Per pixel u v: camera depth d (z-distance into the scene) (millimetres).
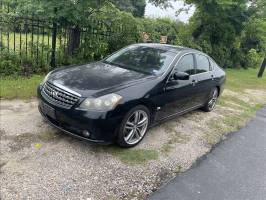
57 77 4129
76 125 3672
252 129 6078
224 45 16062
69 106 3672
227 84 11055
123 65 4863
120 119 3768
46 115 4059
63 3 7191
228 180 3811
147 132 4855
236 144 5090
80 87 3797
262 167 4328
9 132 4102
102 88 3799
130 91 3898
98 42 8453
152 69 4691
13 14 6902
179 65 4961
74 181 3248
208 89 6070
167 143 4598
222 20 14883
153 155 4109
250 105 8195
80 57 8148
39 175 3254
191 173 3838
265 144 5309
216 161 4301
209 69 6141
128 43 9000
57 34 7938
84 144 4051
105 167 3611
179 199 3240
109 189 3213
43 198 2906
